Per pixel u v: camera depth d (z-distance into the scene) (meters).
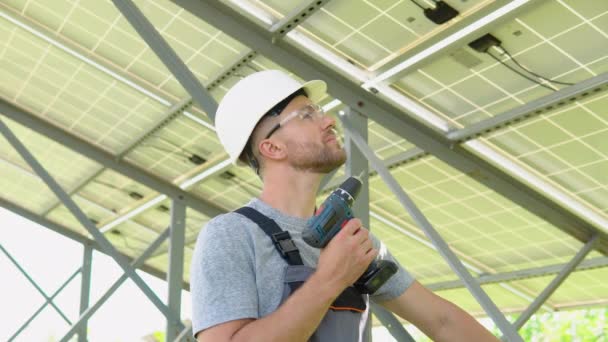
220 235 1.28
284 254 1.29
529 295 6.64
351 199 1.31
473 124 4.25
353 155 4.13
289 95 1.50
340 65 4.11
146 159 7.05
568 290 6.38
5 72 6.61
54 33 5.41
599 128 3.91
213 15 4.04
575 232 5.04
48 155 7.99
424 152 4.64
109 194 8.37
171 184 7.35
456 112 4.23
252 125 1.47
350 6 3.68
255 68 4.55
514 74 3.76
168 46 3.44
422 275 7.18
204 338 1.22
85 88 6.14
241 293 1.23
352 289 1.32
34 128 7.08
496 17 3.33
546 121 4.00
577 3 3.17
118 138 6.86
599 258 5.49
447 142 4.48
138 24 3.43
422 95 4.17
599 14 3.20
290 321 1.15
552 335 9.56
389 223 6.06
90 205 8.93
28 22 5.44
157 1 4.39
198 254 1.29
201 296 1.24
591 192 4.56
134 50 5.16
